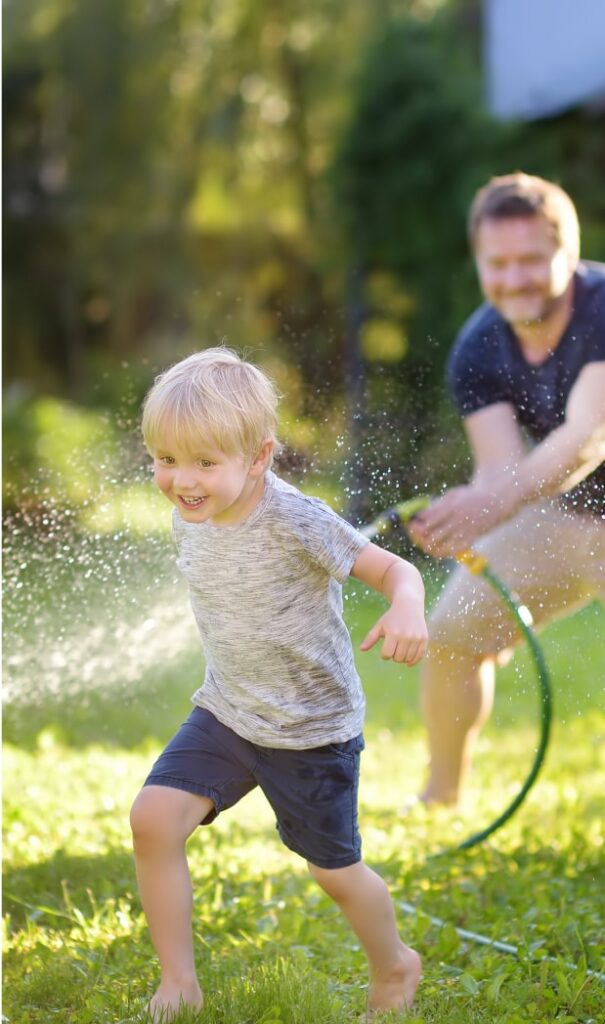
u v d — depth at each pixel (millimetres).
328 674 2893
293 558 2822
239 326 15055
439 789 4801
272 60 16688
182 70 16719
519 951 3271
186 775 2854
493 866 4098
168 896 2783
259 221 16500
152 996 2938
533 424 4566
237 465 2750
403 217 12586
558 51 12383
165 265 16406
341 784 2893
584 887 3832
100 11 16266
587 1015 2988
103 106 16484
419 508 4098
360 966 3271
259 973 3088
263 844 4391
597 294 4430
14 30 16219
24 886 3846
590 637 4887
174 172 16750
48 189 16562
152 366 11898
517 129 12531
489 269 4547
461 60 13078
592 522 4207
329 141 14469
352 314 12836
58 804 4637
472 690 4527
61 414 11547
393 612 2719
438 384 5250
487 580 4117
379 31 13258
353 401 5117
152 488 5023
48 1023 2930
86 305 16359
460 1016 2879
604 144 12344
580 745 5707
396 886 3928
